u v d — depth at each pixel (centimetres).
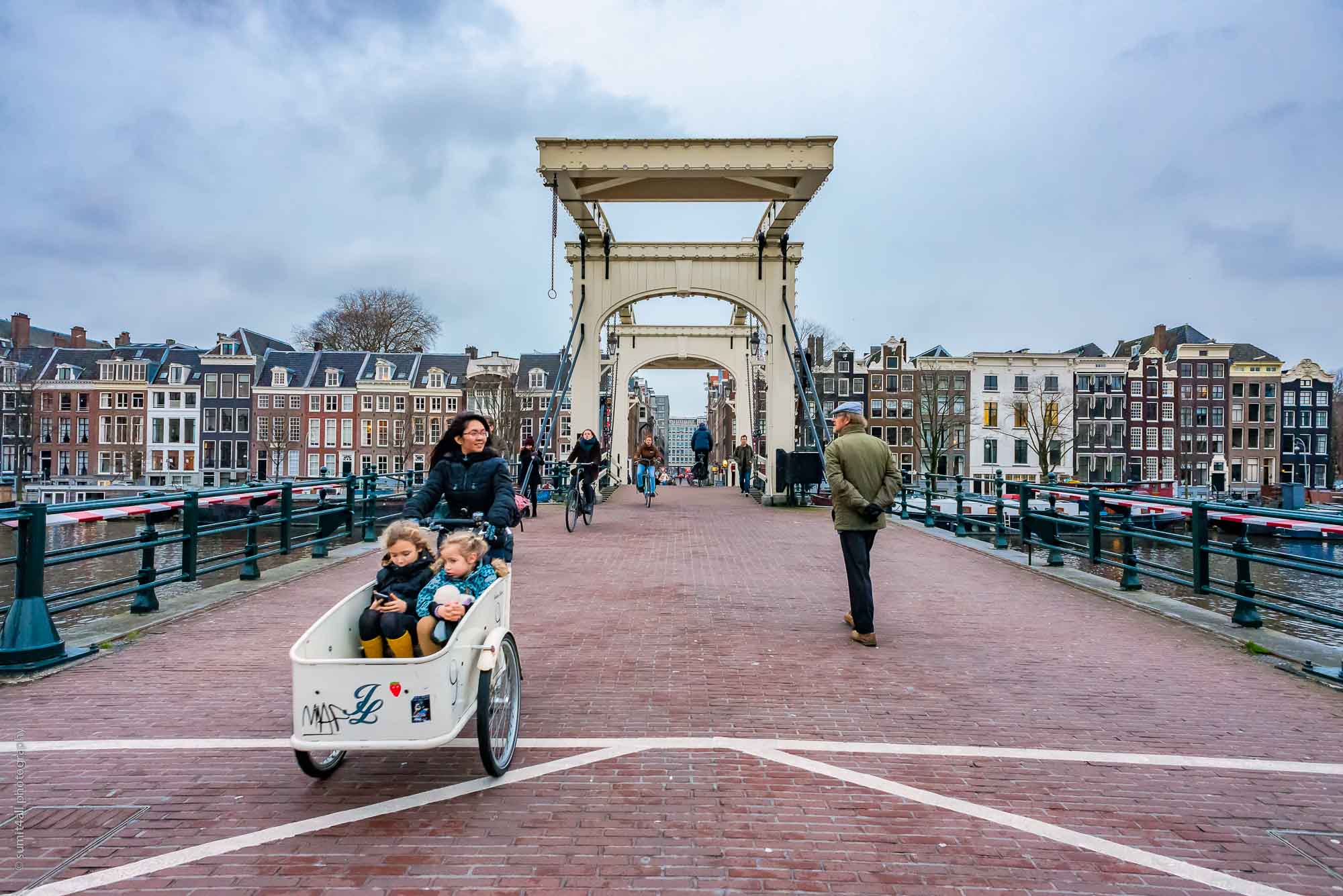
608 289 1817
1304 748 412
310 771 342
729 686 501
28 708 454
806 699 479
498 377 5228
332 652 355
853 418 619
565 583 834
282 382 5584
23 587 526
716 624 664
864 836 315
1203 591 702
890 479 607
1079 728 438
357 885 277
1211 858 303
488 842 307
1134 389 5725
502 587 402
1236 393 5822
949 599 786
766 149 1448
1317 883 288
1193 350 5762
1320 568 577
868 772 375
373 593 381
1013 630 658
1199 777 375
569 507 1246
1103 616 716
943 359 5612
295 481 959
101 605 1608
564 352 1761
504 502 463
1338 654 572
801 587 823
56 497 4822
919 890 279
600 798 346
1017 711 463
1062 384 5666
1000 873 291
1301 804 349
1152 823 330
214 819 323
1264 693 502
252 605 734
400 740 317
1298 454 5900
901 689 499
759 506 1784
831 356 5631
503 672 375
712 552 1054
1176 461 5738
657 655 569
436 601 352
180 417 5606
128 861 291
